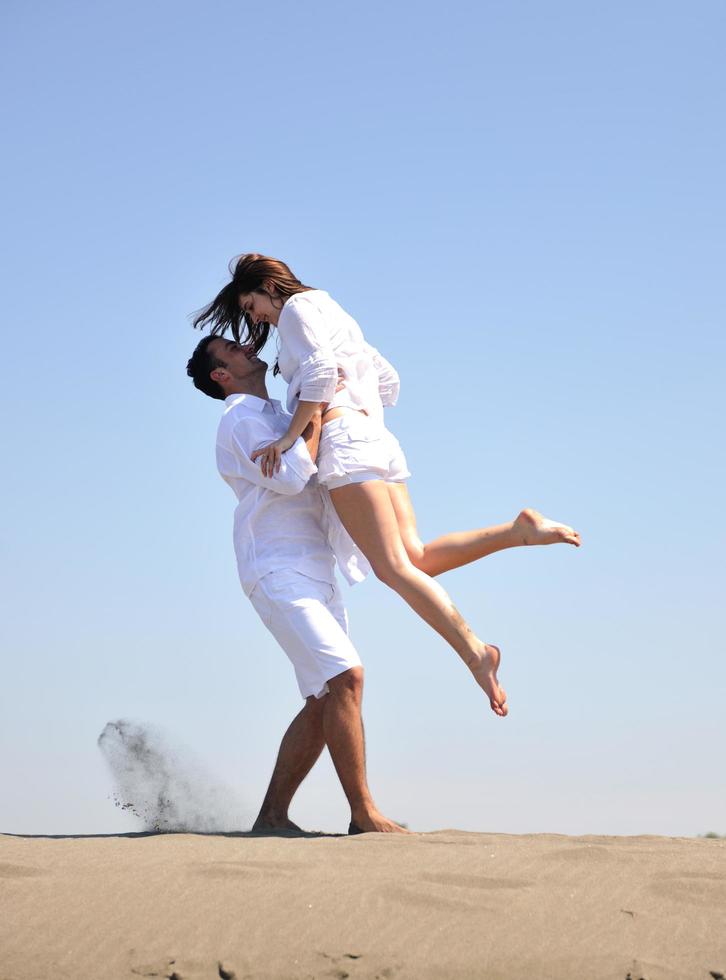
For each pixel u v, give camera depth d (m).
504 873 2.71
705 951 2.29
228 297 4.55
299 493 4.19
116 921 2.53
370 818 3.79
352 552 4.34
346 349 4.30
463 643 3.99
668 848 3.04
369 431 4.16
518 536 4.26
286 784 4.27
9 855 2.98
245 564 4.14
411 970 2.29
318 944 2.38
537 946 2.33
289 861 2.87
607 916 2.44
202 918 2.51
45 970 2.39
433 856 2.90
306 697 4.09
